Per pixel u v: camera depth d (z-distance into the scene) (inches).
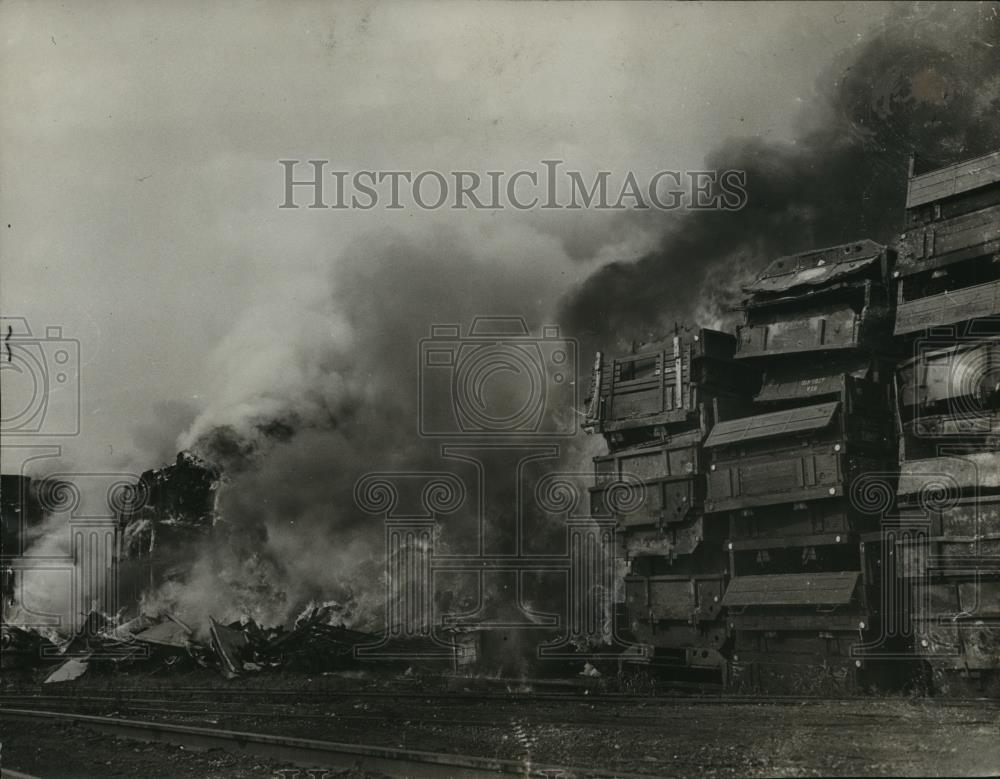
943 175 627.5
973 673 555.2
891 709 505.7
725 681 645.3
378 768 393.7
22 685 754.2
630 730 449.1
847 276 655.1
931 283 634.2
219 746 454.6
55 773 410.9
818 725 457.1
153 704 613.0
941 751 394.6
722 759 386.9
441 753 389.7
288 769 401.7
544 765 372.8
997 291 591.8
